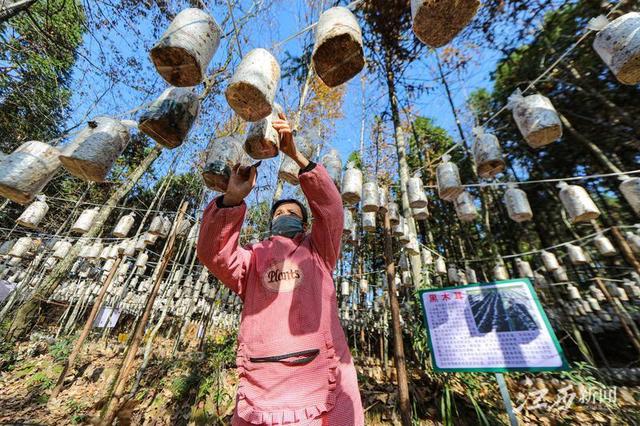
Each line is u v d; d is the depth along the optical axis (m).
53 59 3.67
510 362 2.23
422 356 3.72
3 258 7.92
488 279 8.27
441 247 11.05
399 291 6.01
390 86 4.76
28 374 5.30
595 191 7.98
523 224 9.95
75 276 10.19
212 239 1.19
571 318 7.34
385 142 6.28
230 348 4.96
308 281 1.19
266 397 0.96
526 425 3.16
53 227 8.44
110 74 3.46
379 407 3.27
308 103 4.71
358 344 7.14
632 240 5.04
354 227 3.10
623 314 6.67
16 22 3.20
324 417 0.94
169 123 1.12
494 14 4.56
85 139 1.19
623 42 1.14
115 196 6.84
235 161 1.32
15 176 1.17
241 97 0.95
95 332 8.46
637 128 5.77
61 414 3.88
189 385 4.26
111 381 4.67
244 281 1.31
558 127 1.52
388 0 4.12
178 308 9.95
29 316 7.15
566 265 8.82
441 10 0.82
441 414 2.98
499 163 1.83
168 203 9.18
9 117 4.82
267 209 5.75
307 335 1.06
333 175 1.89
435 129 9.71
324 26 0.94
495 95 7.62
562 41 5.66
